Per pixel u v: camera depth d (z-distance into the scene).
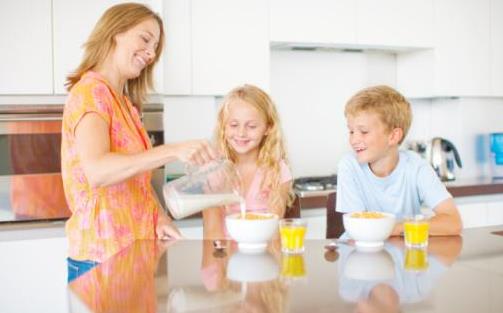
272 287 0.87
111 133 1.50
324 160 3.48
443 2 3.30
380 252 1.13
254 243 1.15
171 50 2.69
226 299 0.81
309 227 2.76
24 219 2.42
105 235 1.50
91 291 0.86
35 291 2.41
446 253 1.11
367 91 1.65
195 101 2.83
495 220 3.21
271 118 1.78
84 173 1.47
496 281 0.90
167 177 2.77
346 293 0.83
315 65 3.43
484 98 3.60
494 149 3.61
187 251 1.18
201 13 2.74
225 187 1.41
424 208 2.83
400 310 0.75
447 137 3.64
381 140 1.60
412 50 3.45
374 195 1.67
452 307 0.76
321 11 2.99
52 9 2.43
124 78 1.65
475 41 3.41
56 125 2.44
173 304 0.79
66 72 2.46
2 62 2.38
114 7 1.58
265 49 2.88
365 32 3.11
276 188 1.76
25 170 2.42
